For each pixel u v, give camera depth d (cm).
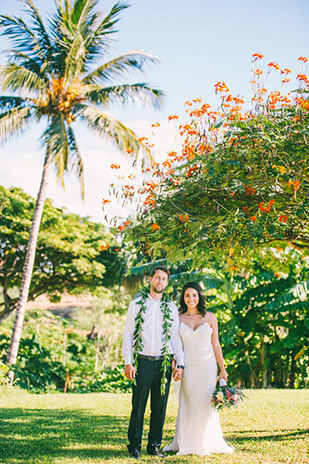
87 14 1586
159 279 480
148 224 577
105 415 757
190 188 555
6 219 2197
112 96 1612
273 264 688
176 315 486
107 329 2402
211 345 507
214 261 650
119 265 2314
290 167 552
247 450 495
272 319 1508
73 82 1611
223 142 572
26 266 1575
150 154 1410
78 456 462
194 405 490
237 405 484
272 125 550
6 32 1450
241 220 521
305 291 1292
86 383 1728
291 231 568
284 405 828
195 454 475
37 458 454
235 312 1525
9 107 1588
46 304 3684
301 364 1534
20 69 1410
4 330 2430
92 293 2516
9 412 787
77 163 1681
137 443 467
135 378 463
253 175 550
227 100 593
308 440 534
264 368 1515
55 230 2289
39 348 1828
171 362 487
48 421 684
